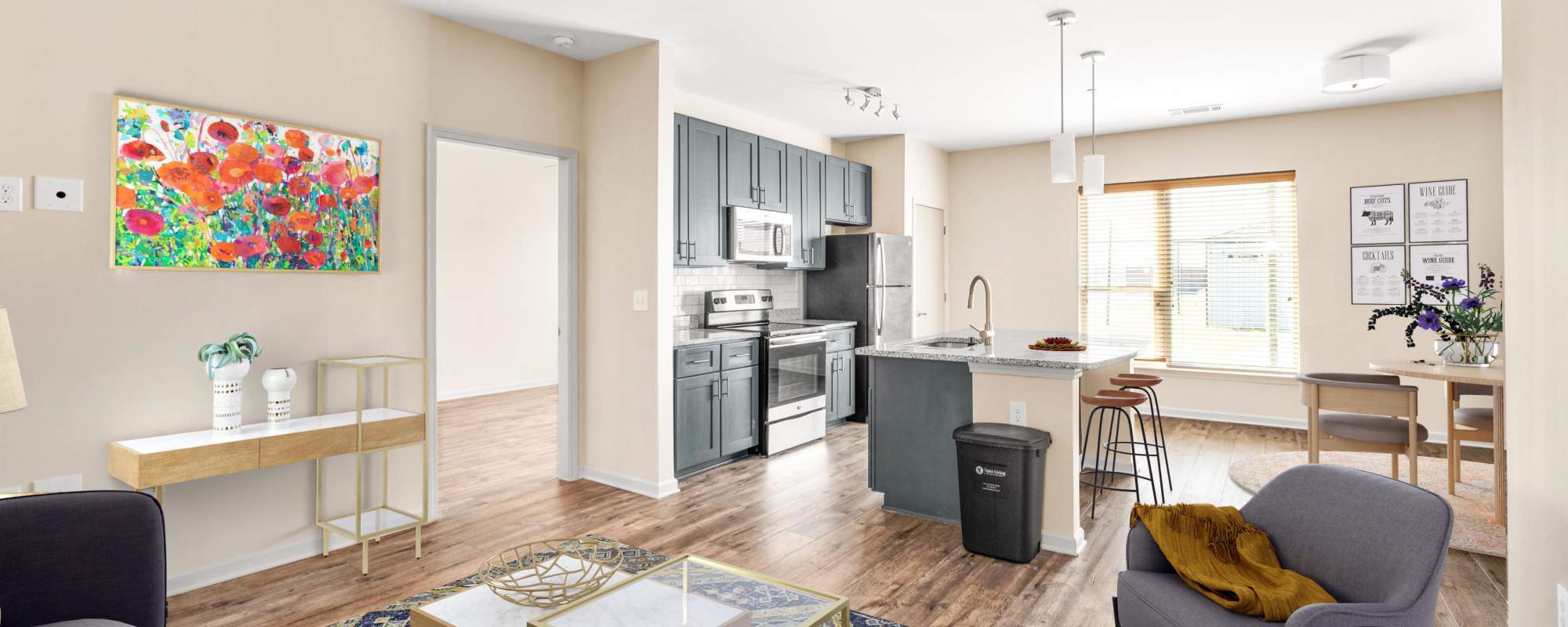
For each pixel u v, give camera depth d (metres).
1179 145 5.89
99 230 2.50
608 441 4.14
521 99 3.83
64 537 1.71
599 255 4.14
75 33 2.43
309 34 3.00
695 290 5.29
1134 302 6.19
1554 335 1.53
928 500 3.57
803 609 1.81
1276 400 5.62
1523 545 1.72
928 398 3.56
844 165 6.06
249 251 2.82
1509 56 1.76
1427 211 5.07
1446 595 2.67
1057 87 4.74
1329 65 4.16
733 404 4.59
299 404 3.00
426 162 3.40
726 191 4.86
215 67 2.74
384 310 3.27
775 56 4.13
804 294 6.23
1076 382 3.12
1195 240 5.95
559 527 3.43
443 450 4.99
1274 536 1.96
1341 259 5.35
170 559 2.68
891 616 2.55
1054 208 6.43
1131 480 4.19
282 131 2.90
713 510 3.69
